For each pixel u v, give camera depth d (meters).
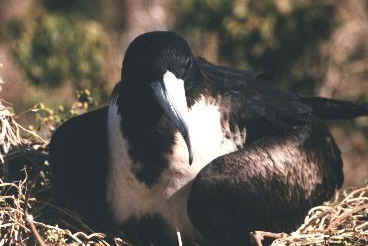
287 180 12.86
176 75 12.22
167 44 12.26
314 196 13.34
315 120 13.70
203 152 12.55
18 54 19.70
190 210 12.42
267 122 13.13
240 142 12.88
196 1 19.58
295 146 13.08
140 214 12.76
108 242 12.92
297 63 19.22
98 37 19.94
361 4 19.80
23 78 19.88
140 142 12.45
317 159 13.38
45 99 19.50
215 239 12.61
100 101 16.64
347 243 12.38
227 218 12.51
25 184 13.13
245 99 13.06
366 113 14.45
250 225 12.66
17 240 12.34
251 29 19.16
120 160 12.60
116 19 23.30
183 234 12.78
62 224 13.03
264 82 13.75
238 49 19.22
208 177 12.35
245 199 12.51
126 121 12.51
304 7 19.23
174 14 21.95
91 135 13.05
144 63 12.22
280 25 19.14
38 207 13.05
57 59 19.62
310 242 12.45
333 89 19.08
